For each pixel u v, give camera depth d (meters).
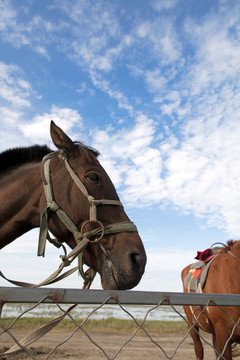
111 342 9.74
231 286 4.09
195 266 5.06
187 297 1.42
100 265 2.17
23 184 2.46
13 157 2.64
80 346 8.68
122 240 2.14
